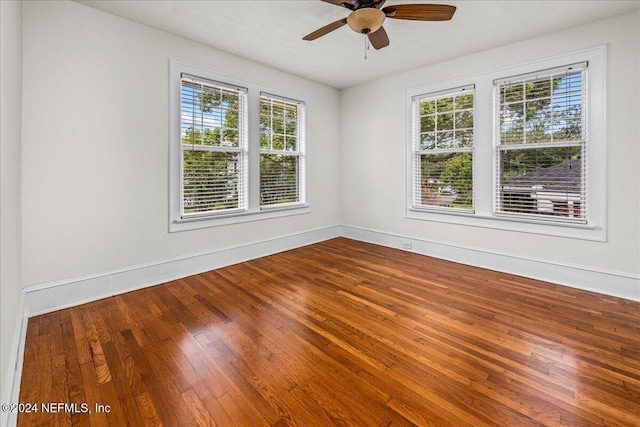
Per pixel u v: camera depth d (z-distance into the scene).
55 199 2.54
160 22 2.95
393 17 2.23
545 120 3.23
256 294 2.94
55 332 2.22
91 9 2.67
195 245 3.51
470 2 2.59
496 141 3.59
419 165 4.35
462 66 3.78
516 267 3.48
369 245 4.84
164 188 3.22
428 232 4.25
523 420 1.42
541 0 2.56
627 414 1.45
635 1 2.57
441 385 1.66
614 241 2.87
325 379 1.72
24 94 2.35
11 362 1.46
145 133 3.05
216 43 3.41
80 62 2.62
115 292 2.91
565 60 3.06
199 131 3.51
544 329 2.26
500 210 3.60
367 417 1.45
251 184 4.05
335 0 2.17
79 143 2.65
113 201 2.87
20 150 2.24
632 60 2.72
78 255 2.68
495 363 1.86
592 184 2.97
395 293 2.96
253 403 1.54
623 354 1.94
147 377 1.74
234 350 2.01
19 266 2.15
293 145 4.63
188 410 1.50
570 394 1.59
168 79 3.19
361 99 4.95
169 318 2.45
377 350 2.00
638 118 2.71
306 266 3.80
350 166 5.21
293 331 2.25
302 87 4.63
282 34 3.20
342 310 2.59
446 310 2.58
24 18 2.34
